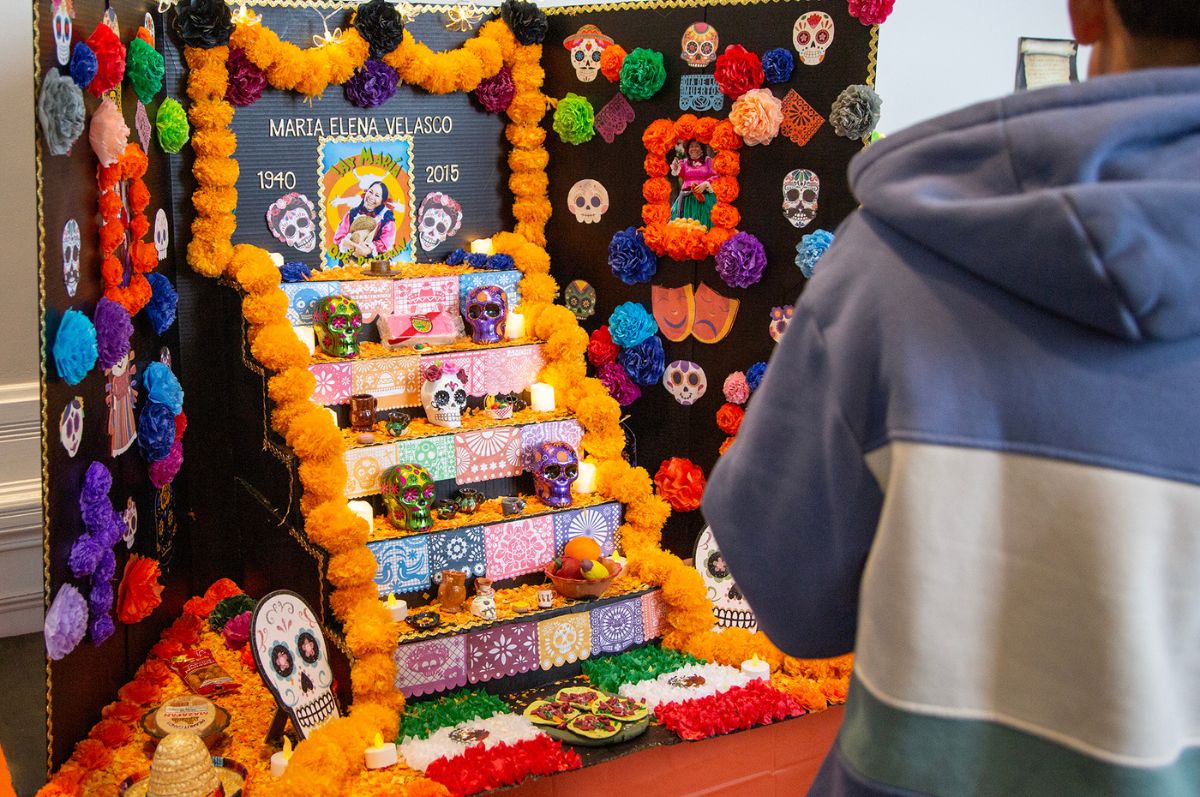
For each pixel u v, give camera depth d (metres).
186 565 4.17
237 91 3.90
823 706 3.40
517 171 4.46
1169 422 0.96
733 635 3.71
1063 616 0.97
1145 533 0.95
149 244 3.59
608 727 3.22
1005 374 0.99
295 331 3.76
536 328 4.17
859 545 1.11
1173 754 0.97
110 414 3.30
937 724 1.02
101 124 3.04
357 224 4.20
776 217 3.95
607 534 3.90
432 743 3.16
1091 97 1.02
